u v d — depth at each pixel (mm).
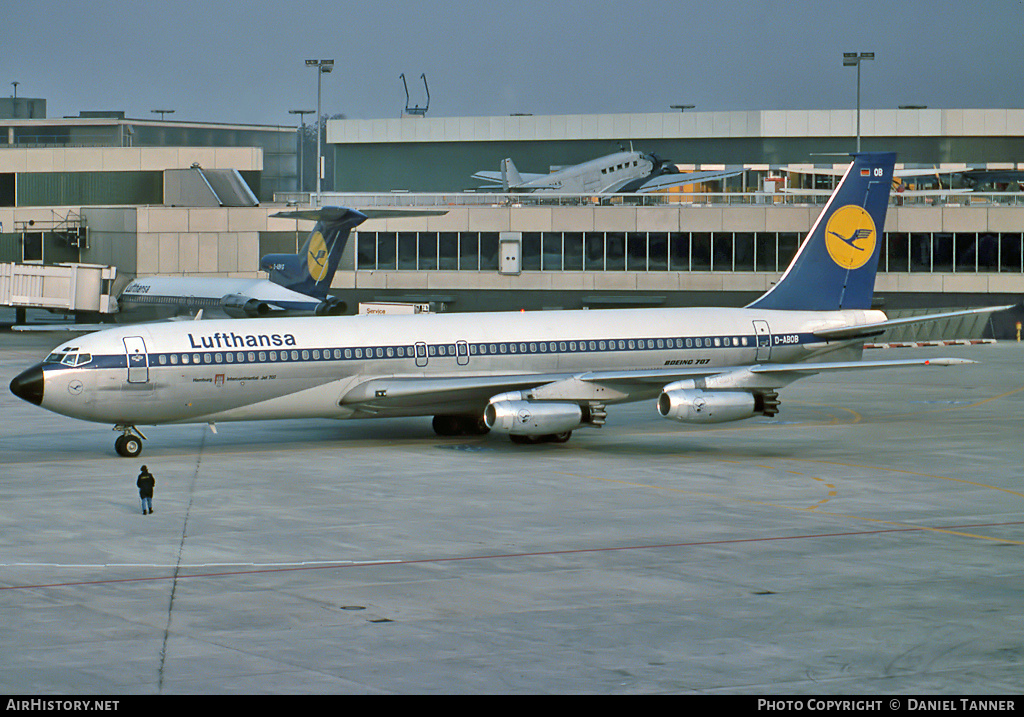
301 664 58188
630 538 87125
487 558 80750
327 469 116500
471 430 142250
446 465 119375
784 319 150625
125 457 123062
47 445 131125
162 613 67312
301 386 129000
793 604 69500
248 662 58469
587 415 130625
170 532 88625
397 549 83438
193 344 124625
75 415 120625
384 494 103812
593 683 55562
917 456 125562
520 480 111125
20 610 67812
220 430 143750
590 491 105688
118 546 84125
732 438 139250
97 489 105375
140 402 122312
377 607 68688
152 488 95062
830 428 147125
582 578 75438
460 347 135500
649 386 131750
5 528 89750
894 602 69938
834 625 65188
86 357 120625
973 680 56219
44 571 76938
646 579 75188
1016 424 149750
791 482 110500
